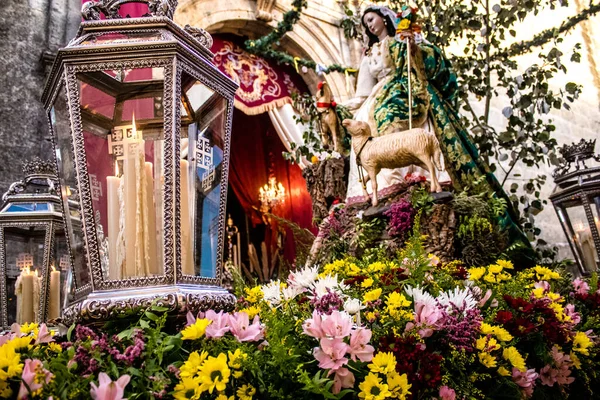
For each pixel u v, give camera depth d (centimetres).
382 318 133
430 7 547
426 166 305
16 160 514
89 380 94
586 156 440
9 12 555
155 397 98
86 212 125
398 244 300
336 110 419
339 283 161
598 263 395
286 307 148
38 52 563
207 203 143
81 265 128
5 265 211
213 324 114
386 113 373
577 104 1059
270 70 806
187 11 729
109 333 122
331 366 111
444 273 183
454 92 412
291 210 969
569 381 168
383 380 116
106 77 133
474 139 504
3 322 207
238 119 1020
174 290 122
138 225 126
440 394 123
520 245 345
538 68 491
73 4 605
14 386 93
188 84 141
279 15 791
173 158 129
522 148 494
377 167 318
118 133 132
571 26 586
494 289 184
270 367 111
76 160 127
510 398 144
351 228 339
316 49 814
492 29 531
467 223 312
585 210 398
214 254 142
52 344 117
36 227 218
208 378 99
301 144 779
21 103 534
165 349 105
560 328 167
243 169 1017
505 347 146
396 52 381
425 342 134
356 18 647
